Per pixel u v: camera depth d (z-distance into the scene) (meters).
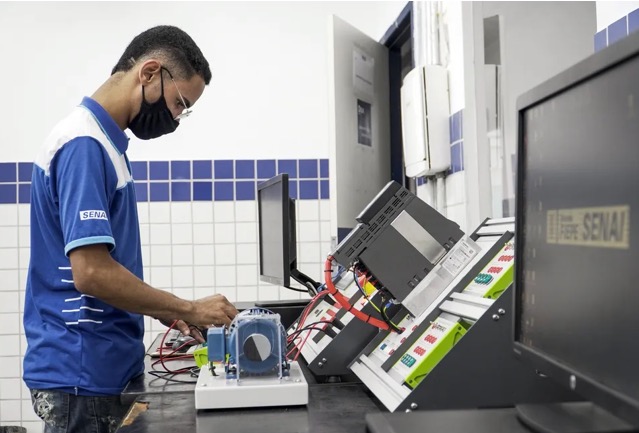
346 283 2.07
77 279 1.57
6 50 3.71
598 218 0.78
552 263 0.91
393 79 3.76
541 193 0.95
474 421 0.85
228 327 1.53
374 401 1.39
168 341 2.32
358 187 3.37
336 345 1.60
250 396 1.33
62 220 1.59
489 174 2.56
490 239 1.50
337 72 3.23
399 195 1.50
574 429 0.78
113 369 1.67
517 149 1.03
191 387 1.59
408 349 1.39
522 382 1.20
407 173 2.93
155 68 1.76
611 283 0.75
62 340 1.65
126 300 1.61
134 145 3.76
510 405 1.19
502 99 2.91
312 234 3.82
